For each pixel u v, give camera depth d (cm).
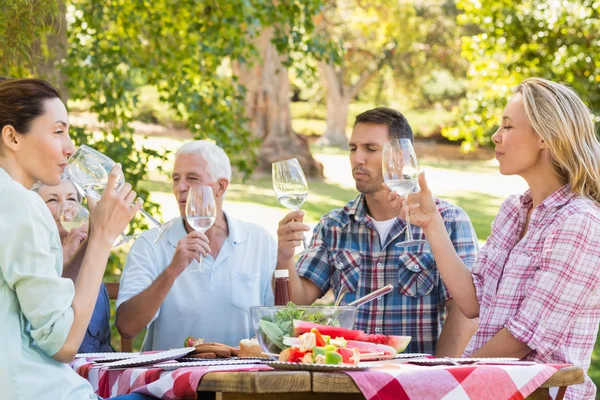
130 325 371
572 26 877
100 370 284
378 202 402
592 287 307
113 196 269
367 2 2600
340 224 409
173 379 246
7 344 248
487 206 1803
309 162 2052
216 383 238
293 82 2677
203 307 395
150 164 1827
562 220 311
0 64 532
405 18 2586
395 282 397
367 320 398
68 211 359
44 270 251
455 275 336
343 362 251
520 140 324
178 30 675
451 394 245
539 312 306
